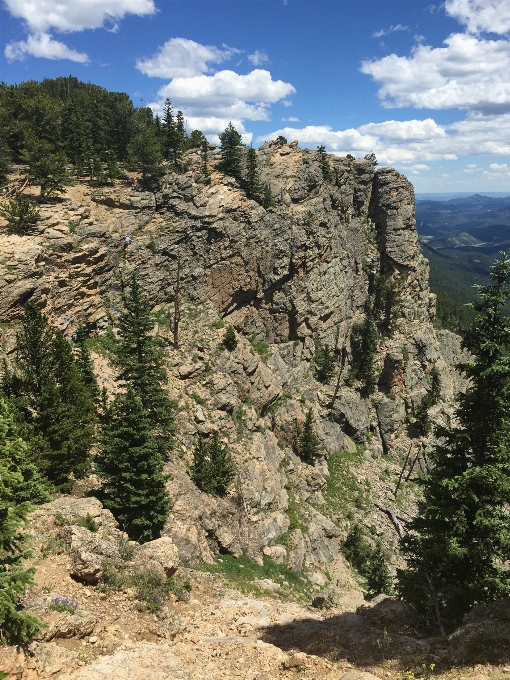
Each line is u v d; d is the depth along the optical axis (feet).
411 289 329.52
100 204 213.46
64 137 262.26
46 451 92.38
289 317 274.98
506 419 68.49
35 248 156.15
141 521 94.79
